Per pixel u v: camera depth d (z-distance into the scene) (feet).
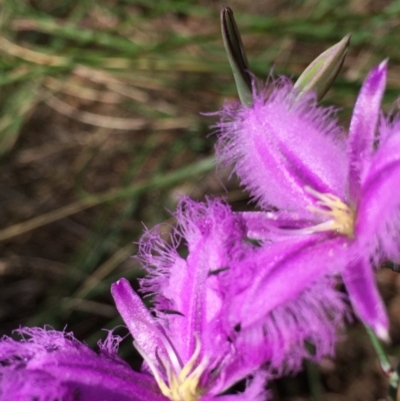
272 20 0.77
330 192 0.41
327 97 0.73
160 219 0.79
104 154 0.90
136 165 0.84
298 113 0.42
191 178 0.81
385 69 0.40
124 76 0.84
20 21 0.87
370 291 0.36
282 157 0.42
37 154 0.90
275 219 0.41
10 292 0.79
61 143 0.91
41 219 0.78
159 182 0.76
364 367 0.71
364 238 0.37
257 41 0.88
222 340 0.38
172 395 0.39
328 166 0.42
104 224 0.80
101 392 0.38
